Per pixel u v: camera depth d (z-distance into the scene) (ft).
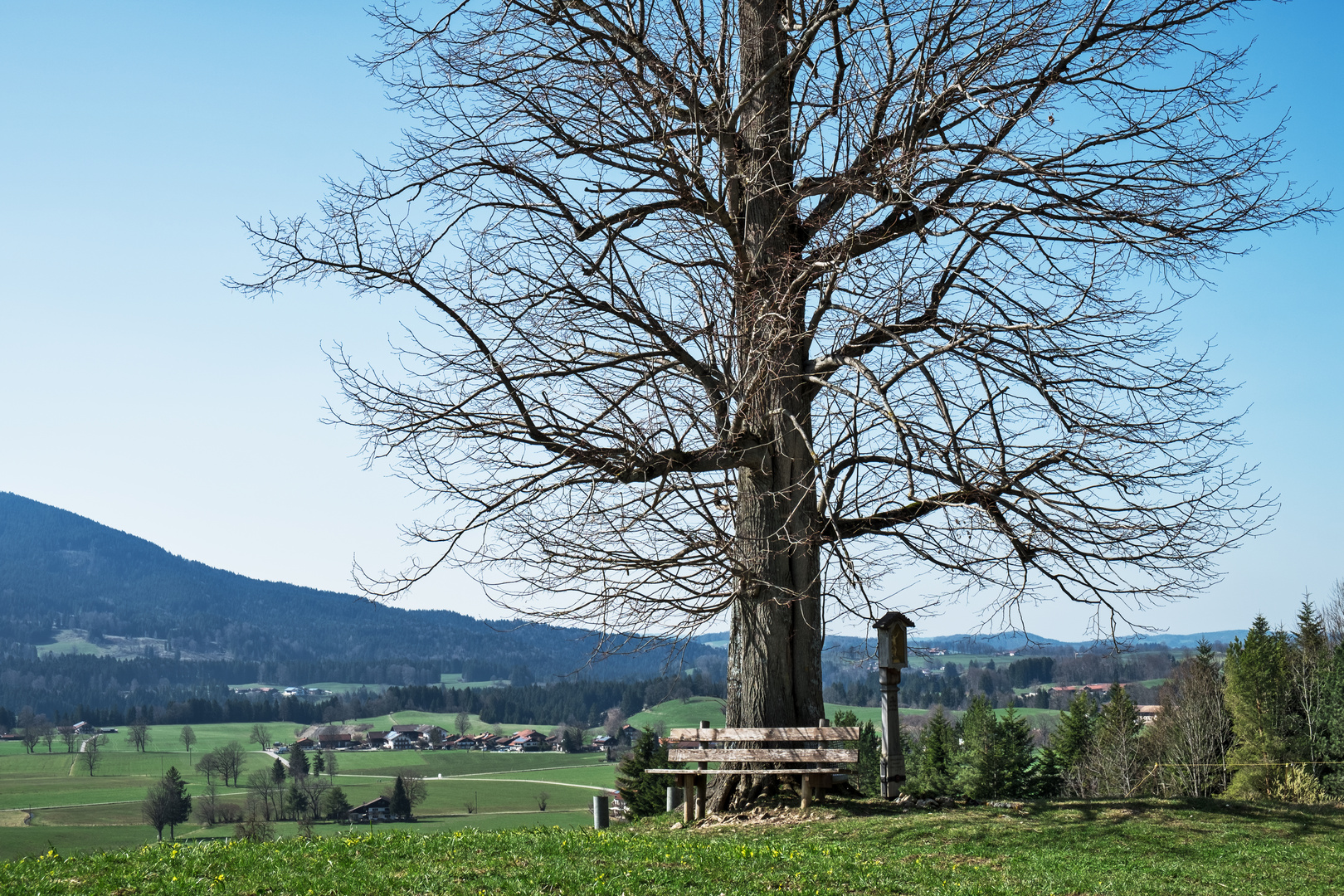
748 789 50.65
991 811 46.06
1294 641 208.95
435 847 38.65
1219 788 181.47
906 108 46.88
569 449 47.78
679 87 50.42
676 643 49.96
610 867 34.83
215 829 322.34
